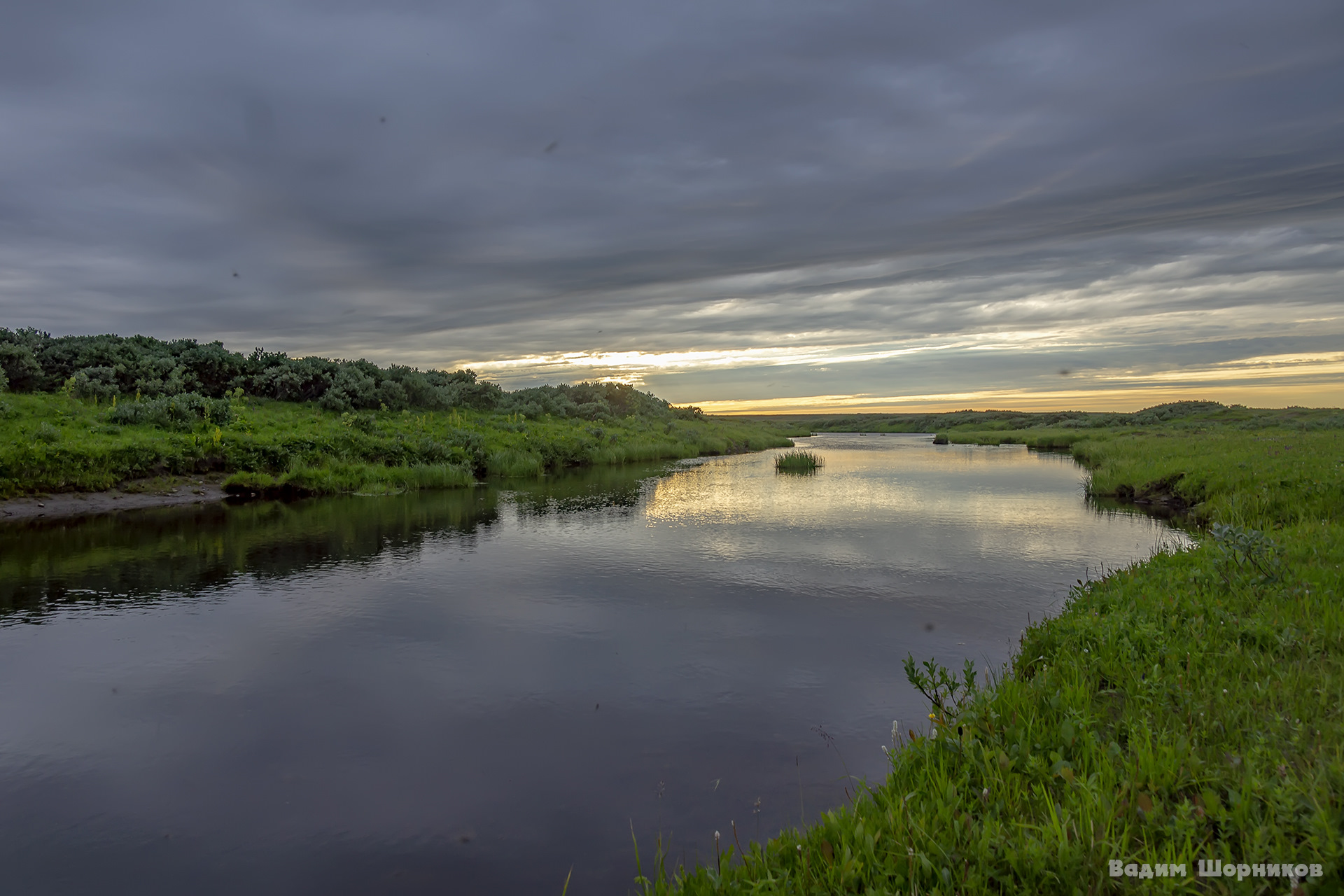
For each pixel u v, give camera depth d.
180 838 4.63
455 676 7.26
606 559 12.70
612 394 52.16
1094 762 3.74
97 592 10.47
